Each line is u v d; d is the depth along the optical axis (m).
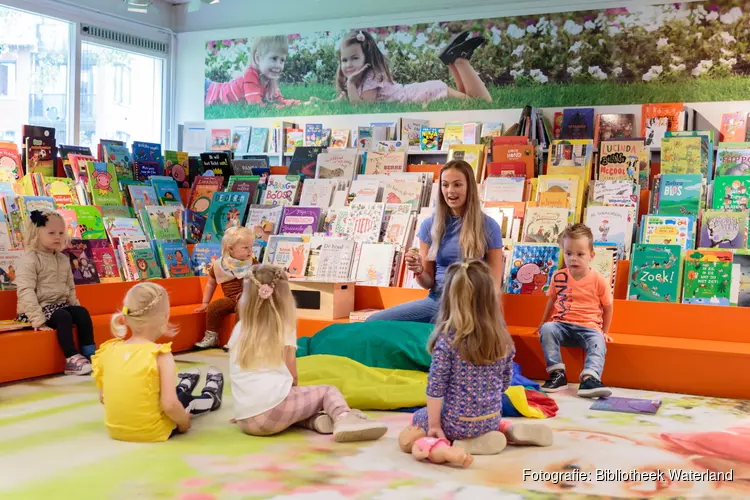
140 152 7.29
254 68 10.25
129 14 9.99
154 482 2.71
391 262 5.80
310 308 5.41
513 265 5.37
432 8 9.19
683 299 4.99
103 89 9.87
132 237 6.12
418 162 8.64
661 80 8.24
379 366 4.44
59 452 3.07
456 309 3.05
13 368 4.39
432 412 3.09
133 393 3.20
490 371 3.11
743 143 6.12
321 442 3.28
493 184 6.26
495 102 8.96
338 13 9.72
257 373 3.39
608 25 8.41
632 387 4.52
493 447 3.11
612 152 6.21
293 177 6.99
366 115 9.62
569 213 5.68
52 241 4.77
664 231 5.44
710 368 4.33
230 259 5.62
